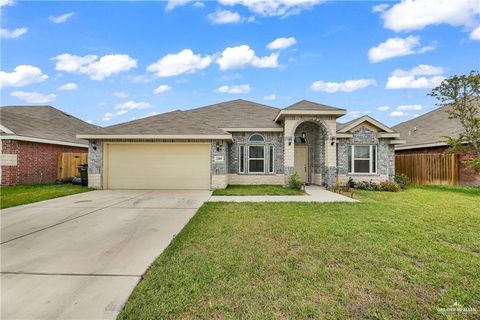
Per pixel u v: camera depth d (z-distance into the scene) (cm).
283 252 464
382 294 330
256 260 430
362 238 539
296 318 284
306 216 732
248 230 596
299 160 1614
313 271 392
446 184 1514
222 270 393
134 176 1359
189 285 351
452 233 573
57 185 1467
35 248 491
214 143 1353
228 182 1526
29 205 902
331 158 1397
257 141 1556
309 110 1366
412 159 1702
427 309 300
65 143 1730
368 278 371
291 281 362
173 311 296
